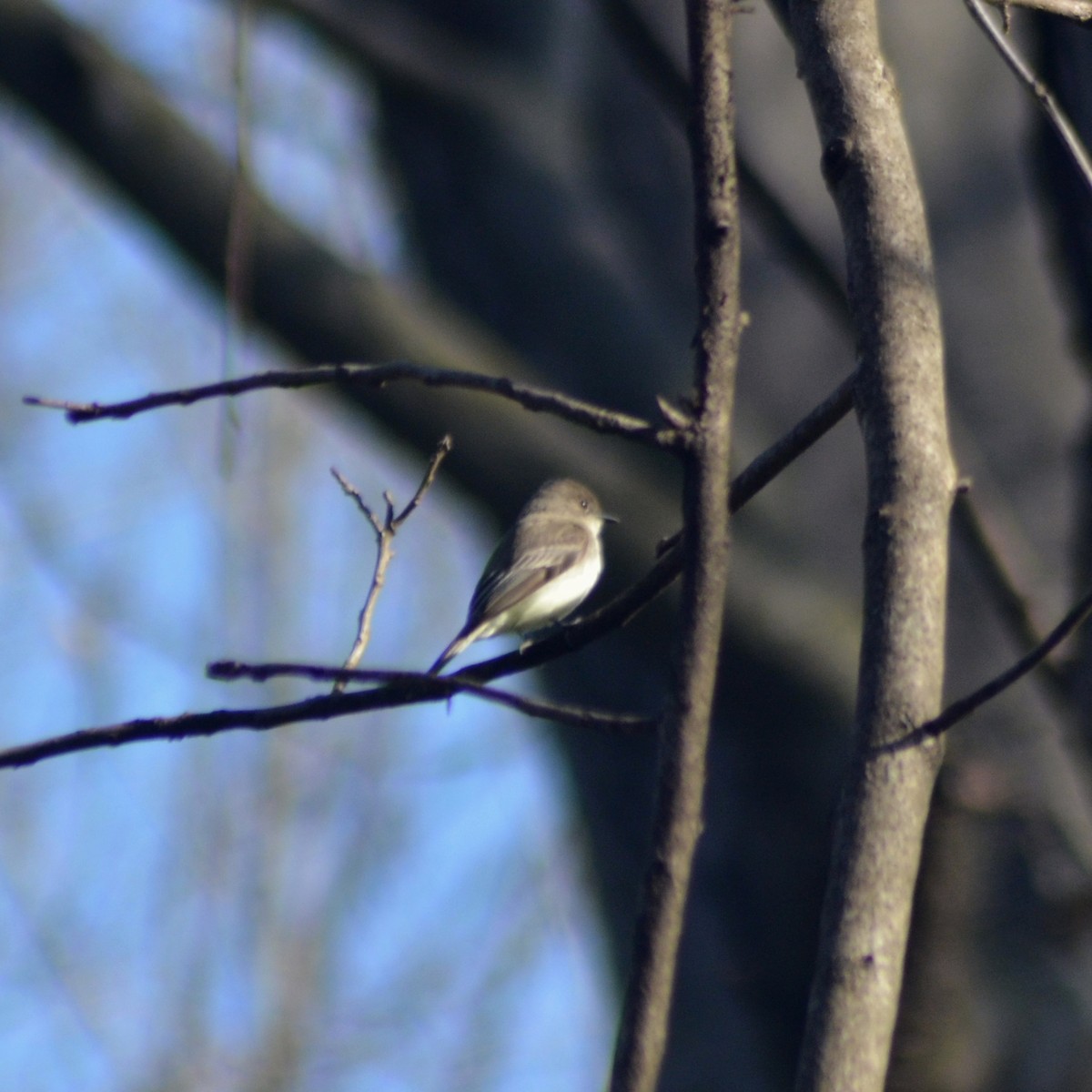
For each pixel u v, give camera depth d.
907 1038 9.41
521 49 12.59
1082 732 8.77
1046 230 9.14
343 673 4.22
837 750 11.11
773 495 11.76
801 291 12.45
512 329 12.40
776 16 5.16
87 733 4.54
